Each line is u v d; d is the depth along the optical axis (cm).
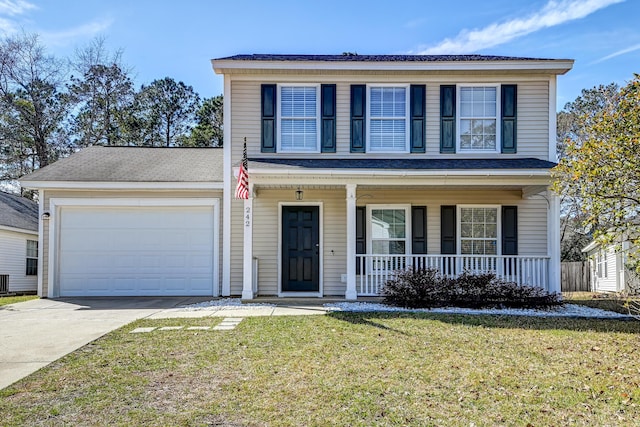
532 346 614
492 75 1150
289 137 1150
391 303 961
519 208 1159
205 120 3241
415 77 1152
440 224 1156
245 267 1011
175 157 1341
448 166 1034
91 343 629
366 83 1155
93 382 471
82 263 1162
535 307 939
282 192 1148
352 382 467
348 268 1012
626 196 698
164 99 3200
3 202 1833
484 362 537
